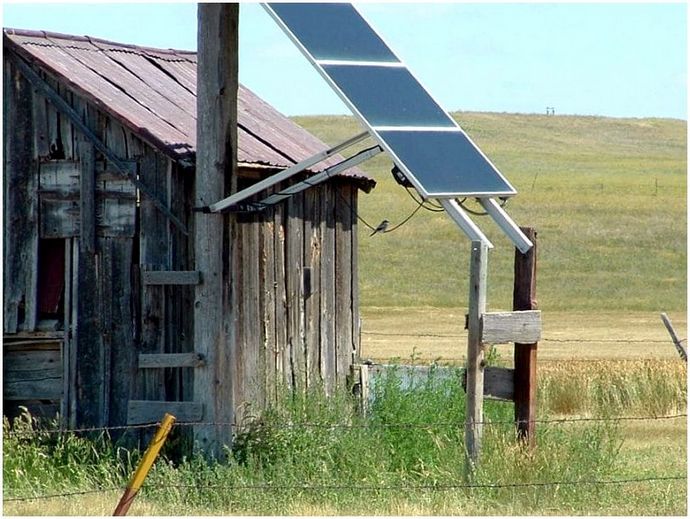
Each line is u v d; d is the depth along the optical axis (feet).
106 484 98.27
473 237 96.12
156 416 104.88
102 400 109.81
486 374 99.60
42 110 111.24
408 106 98.48
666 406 154.40
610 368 158.61
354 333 135.64
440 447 100.78
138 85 118.93
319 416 107.34
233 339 104.88
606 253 467.11
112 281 109.70
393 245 459.73
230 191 103.30
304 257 123.54
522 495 93.25
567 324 333.62
